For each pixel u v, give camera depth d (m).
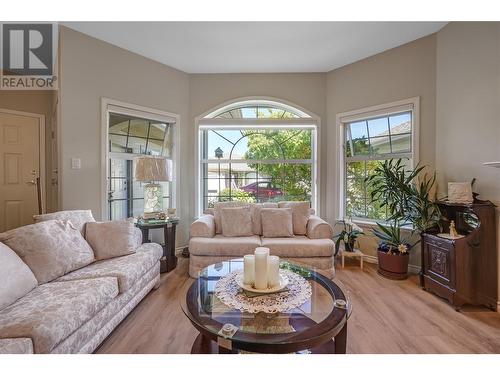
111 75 2.89
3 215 3.15
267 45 2.92
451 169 2.51
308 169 3.74
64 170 2.58
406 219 2.63
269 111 3.73
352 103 3.33
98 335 1.49
